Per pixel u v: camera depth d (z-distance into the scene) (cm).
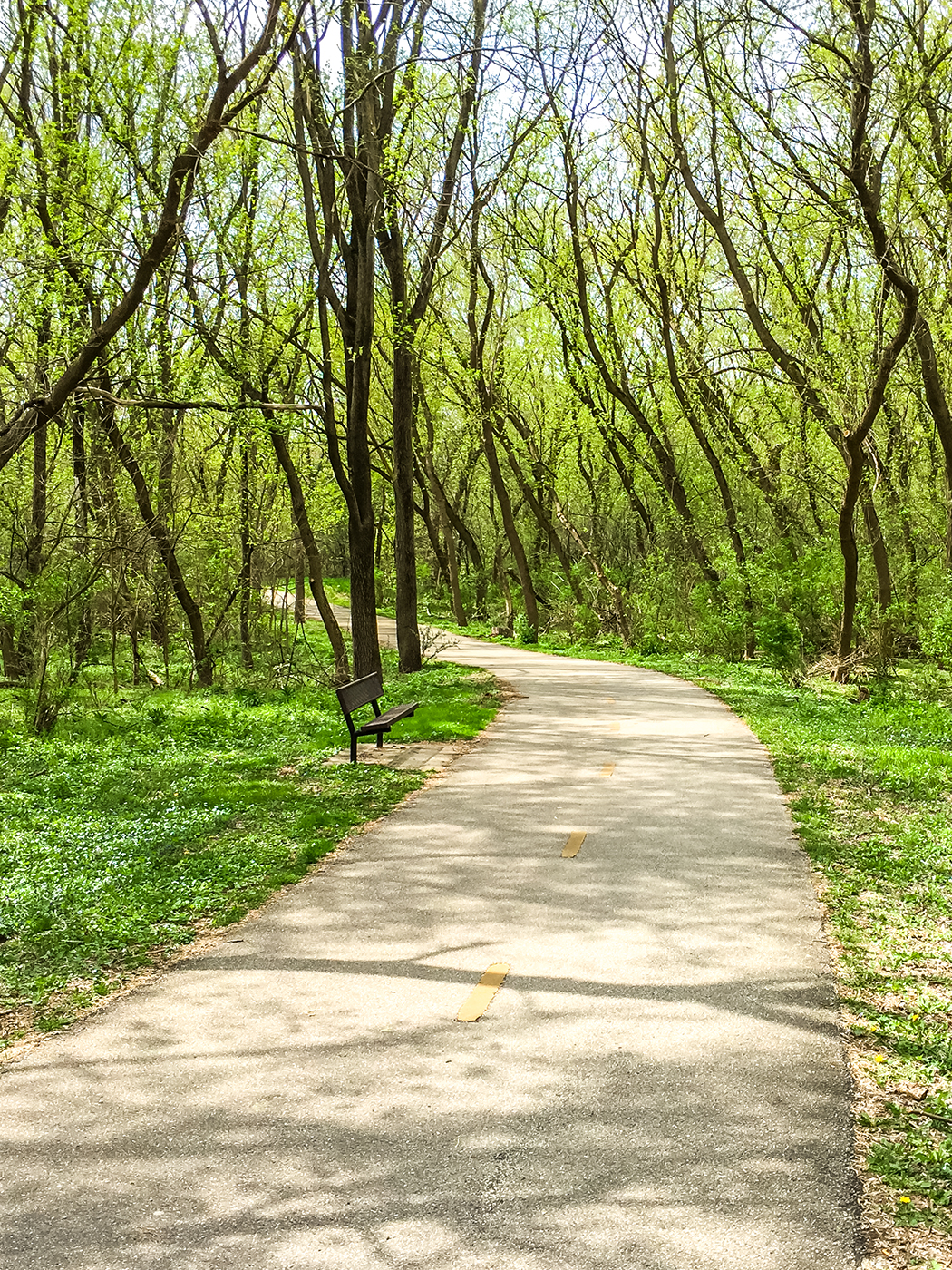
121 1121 436
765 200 2080
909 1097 454
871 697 1983
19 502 2125
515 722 1644
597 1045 501
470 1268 335
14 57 1595
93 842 945
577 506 4812
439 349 3541
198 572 2512
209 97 1820
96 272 1841
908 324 1752
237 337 2111
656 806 1034
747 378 2938
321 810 1045
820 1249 345
